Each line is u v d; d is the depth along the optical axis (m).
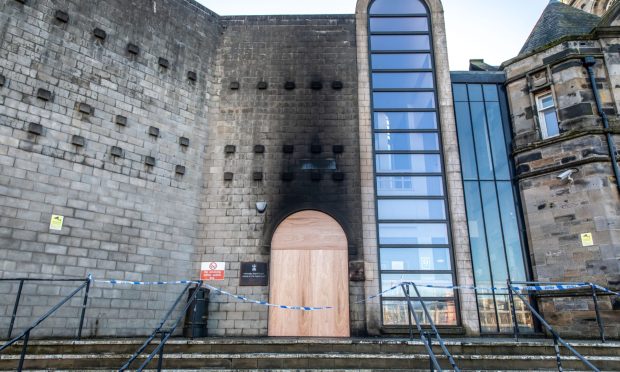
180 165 12.05
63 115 10.33
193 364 7.54
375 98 13.60
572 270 11.15
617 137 11.65
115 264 10.34
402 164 12.92
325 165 12.67
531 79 13.26
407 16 14.48
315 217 12.24
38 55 10.25
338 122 13.16
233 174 12.52
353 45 14.07
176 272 11.27
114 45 11.57
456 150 12.80
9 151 9.45
